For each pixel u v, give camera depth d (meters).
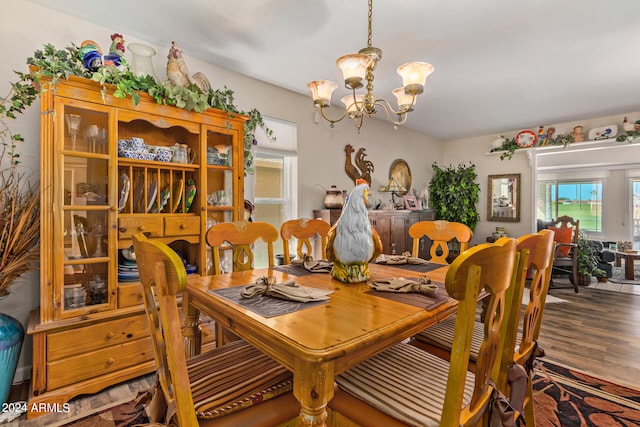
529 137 4.90
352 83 1.66
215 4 1.98
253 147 3.12
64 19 2.09
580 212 6.97
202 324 2.28
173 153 2.28
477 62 2.73
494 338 0.98
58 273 1.77
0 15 1.90
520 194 5.16
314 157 3.76
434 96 3.58
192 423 0.84
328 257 1.62
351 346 0.87
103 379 1.88
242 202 2.59
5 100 1.80
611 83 3.21
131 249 2.09
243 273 1.80
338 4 1.96
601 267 5.19
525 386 1.20
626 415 1.72
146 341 2.04
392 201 4.68
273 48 2.52
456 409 0.82
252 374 1.12
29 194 1.94
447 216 5.50
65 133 1.79
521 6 1.97
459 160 5.84
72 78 1.77
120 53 2.05
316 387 0.86
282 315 1.09
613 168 6.49
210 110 2.37
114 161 1.94
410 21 2.13
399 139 4.97
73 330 1.80
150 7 2.01
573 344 2.65
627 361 2.35
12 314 1.95
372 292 1.38
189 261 2.47
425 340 1.54
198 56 2.67
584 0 1.91
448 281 0.77
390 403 1.01
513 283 1.11
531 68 2.85
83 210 1.86
